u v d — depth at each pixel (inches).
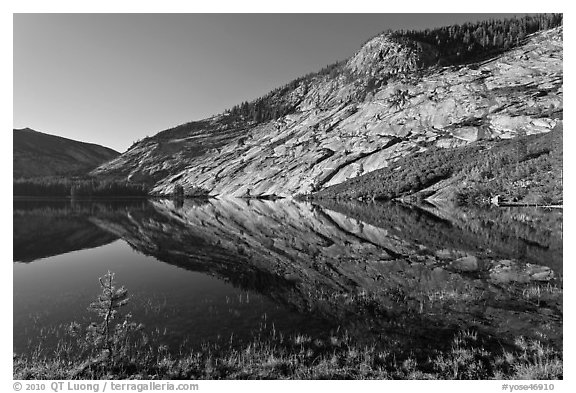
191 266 1125.7
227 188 7126.0
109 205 4495.6
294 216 2608.3
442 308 675.4
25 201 5403.5
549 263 989.2
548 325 578.2
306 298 761.0
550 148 3440.0
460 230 1626.5
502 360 457.7
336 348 512.4
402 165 4921.3
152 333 576.4
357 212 2738.7
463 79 6594.5
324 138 7175.2
